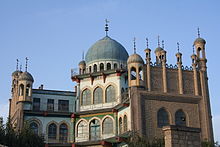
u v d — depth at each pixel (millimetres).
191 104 45875
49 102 52219
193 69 48219
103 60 53188
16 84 54344
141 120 42750
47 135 49500
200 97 46594
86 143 47125
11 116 55750
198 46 49812
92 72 52688
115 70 50219
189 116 45188
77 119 50938
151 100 44281
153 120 43469
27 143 38312
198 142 22719
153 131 42906
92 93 51312
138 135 38688
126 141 41531
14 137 37688
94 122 49750
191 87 47312
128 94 45969
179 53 48250
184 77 47469
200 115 45750
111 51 53781
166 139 22391
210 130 45406
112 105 49500
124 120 45938
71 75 53156
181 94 45781
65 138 50094
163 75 46656
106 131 48438
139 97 43844
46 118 50250
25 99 49812
